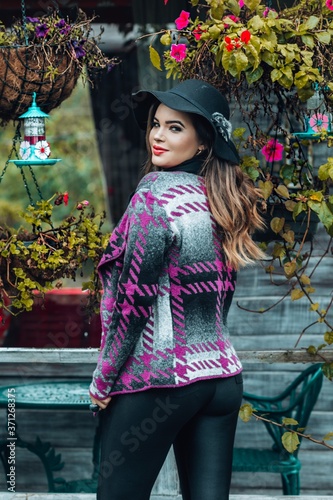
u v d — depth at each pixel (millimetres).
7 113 3203
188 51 3057
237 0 2961
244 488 4578
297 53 2904
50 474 4176
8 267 3100
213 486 2537
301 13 2994
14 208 9578
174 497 3377
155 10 4930
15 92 3092
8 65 3031
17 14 4848
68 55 3117
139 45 5055
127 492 2508
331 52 2990
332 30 2926
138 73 5617
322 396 4477
